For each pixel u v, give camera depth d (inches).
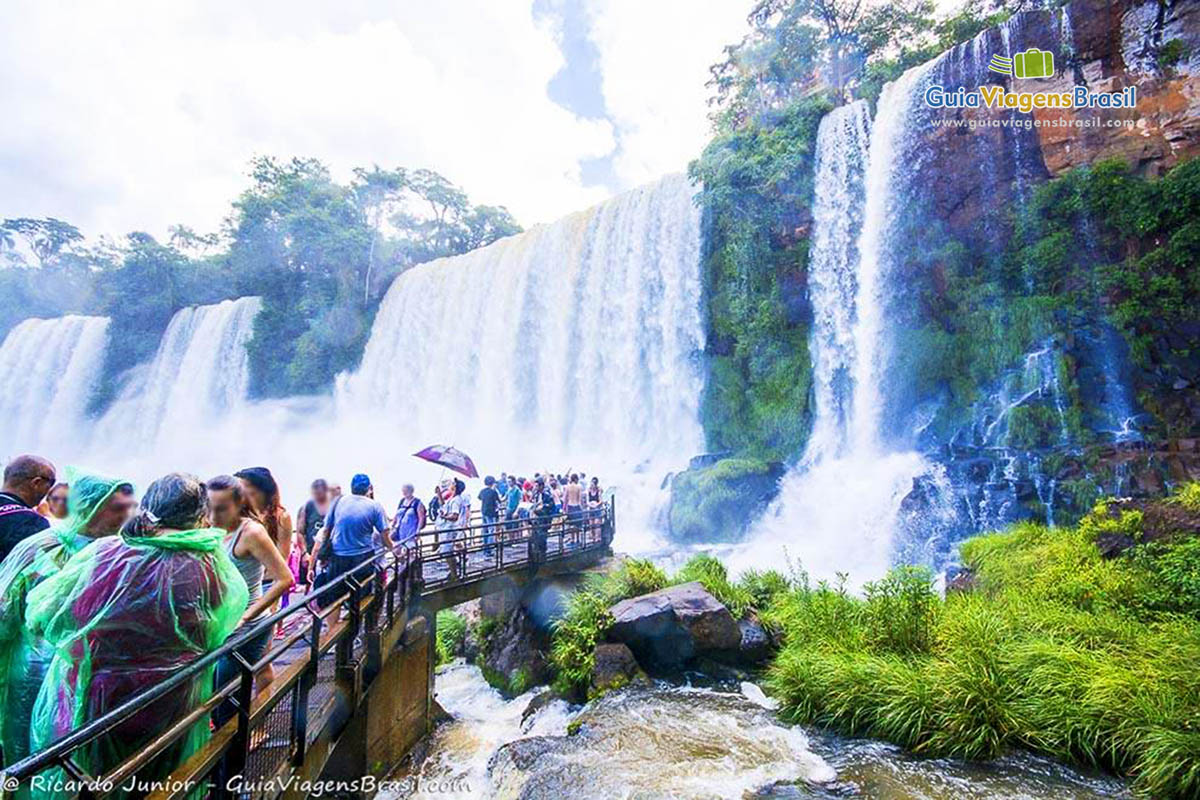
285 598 264.4
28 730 110.0
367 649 249.8
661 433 1114.1
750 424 1012.5
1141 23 711.1
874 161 924.0
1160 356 684.7
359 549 244.5
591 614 387.2
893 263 888.9
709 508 857.5
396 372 1697.8
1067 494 632.4
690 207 1105.4
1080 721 254.1
